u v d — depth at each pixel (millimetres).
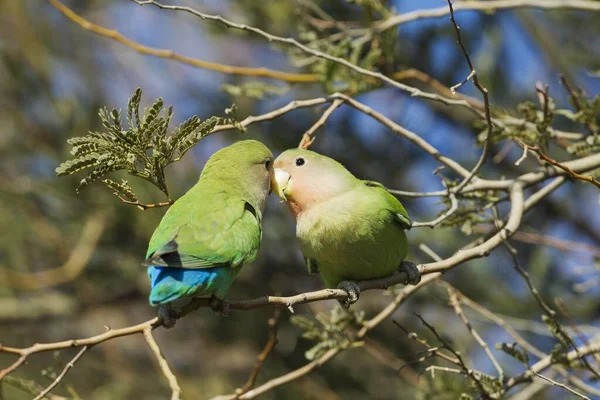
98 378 15625
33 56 15438
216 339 15461
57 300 15523
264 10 13039
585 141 9273
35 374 15508
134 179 13641
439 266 7977
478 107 10594
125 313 16047
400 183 14523
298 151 8344
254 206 7832
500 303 13797
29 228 14586
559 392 12461
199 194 7539
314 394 14359
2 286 14539
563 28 14680
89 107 15156
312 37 10758
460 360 8312
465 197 8922
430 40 13664
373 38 10758
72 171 6371
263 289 14758
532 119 9367
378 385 14508
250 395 8711
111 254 14523
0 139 14961
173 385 6309
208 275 6746
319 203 8047
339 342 9109
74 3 16438
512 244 14273
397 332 14320
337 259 8047
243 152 8062
